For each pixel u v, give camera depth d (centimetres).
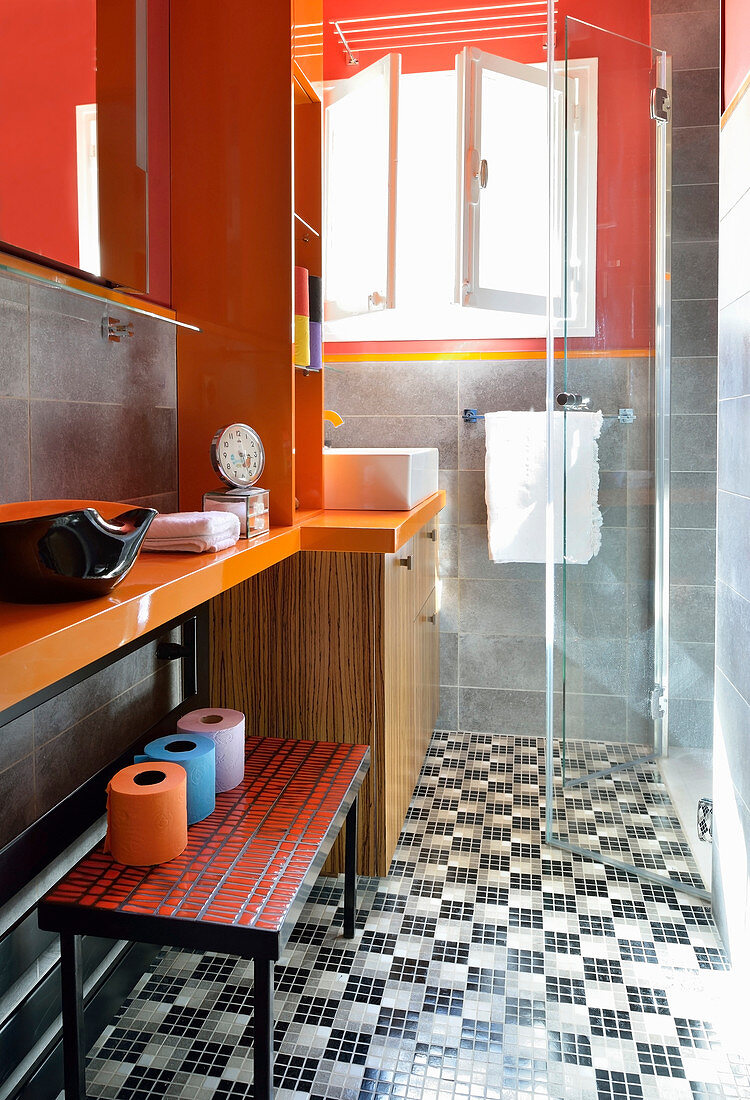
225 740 169
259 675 219
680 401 233
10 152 124
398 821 236
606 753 240
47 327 150
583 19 291
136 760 155
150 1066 152
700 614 235
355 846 190
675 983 179
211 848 147
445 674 338
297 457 247
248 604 218
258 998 125
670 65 227
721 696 199
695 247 230
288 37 194
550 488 231
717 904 200
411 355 324
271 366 206
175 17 198
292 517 210
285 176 199
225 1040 159
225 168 201
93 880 135
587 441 227
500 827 253
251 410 208
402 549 236
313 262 238
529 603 328
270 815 160
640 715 239
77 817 158
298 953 187
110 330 172
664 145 228
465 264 280
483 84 280
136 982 175
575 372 224
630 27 286
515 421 296
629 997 174
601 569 234
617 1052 158
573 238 220
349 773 181
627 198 226
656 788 241
